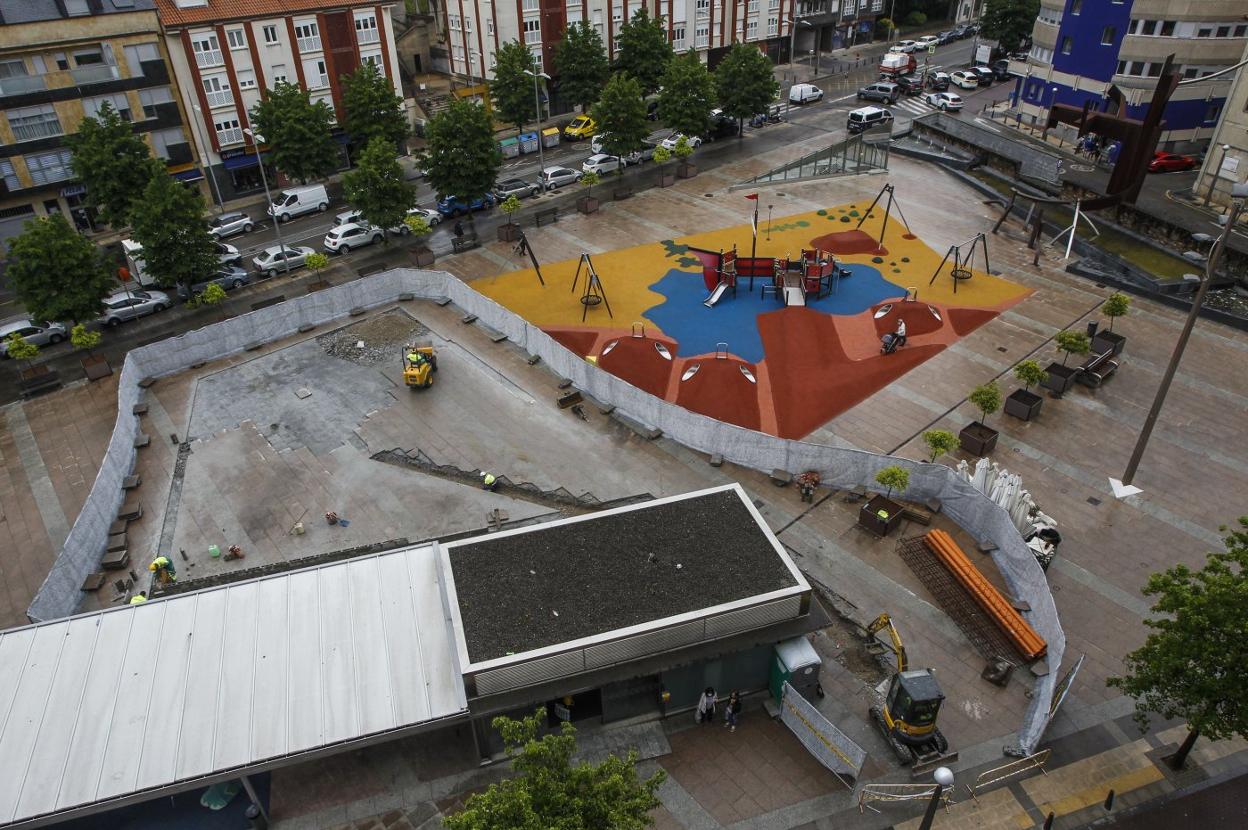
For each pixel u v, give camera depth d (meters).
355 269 55.81
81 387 43.38
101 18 59.22
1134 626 27.05
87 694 22.25
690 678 24.44
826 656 26.42
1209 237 49.75
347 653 23.31
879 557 30.14
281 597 24.80
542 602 23.59
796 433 37.00
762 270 49.66
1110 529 30.98
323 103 66.06
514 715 23.67
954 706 24.70
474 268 54.56
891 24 113.69
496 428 38.19
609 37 87.00
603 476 34.88
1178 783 22.55
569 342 44.94
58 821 19.97
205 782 20.70
